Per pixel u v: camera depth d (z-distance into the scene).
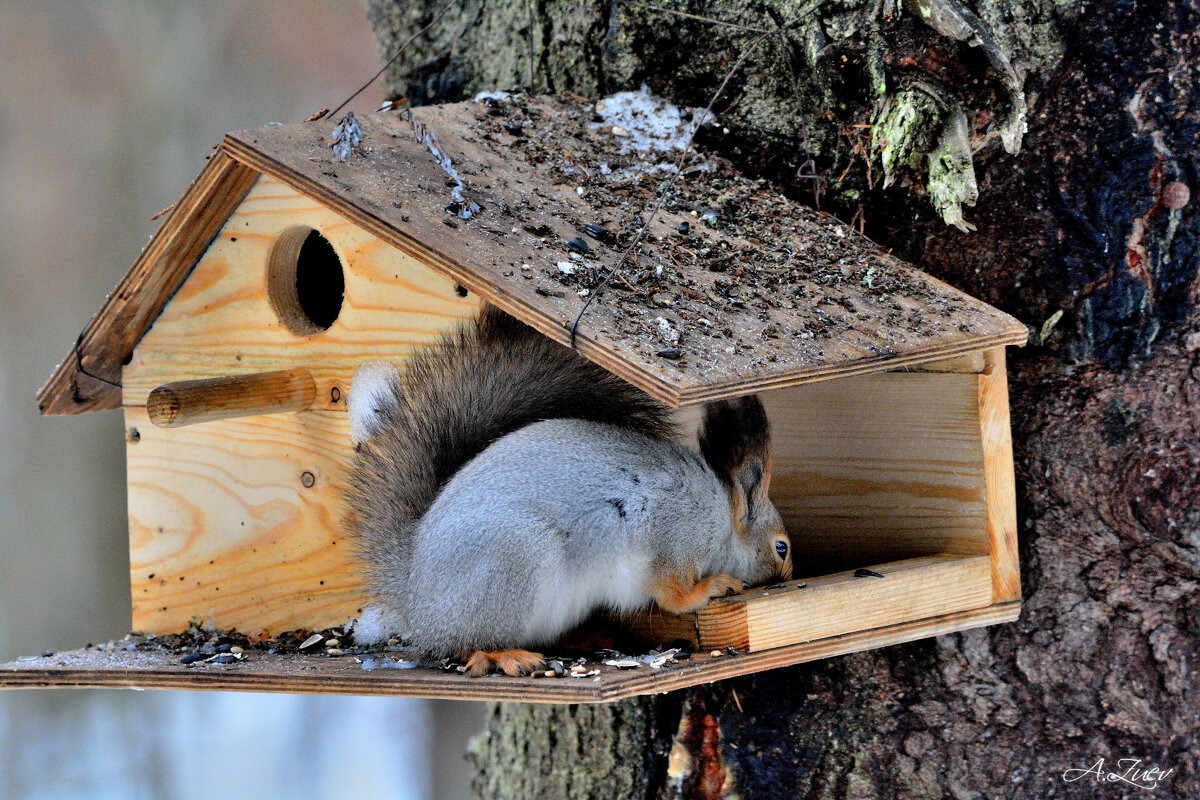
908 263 7.22
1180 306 6.83
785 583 6.46
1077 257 6.92
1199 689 7.04
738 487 6.84
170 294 7.39
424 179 6.68
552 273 5.97
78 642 15.82
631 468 6.35
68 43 16.17
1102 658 7.08
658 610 6.43
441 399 6.53
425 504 6.45
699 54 8.00
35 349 16.11
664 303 5.93
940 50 6.84
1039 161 6.96
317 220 6.79
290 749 15.80
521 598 5.99
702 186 7.50
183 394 6.42
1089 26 6.84
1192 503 6.84
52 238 16.11
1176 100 6.81
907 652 7.29
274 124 7.04
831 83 7.32
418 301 6.54
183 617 7.61
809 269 6.73
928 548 6.89
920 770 7.25
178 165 16.25
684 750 7.56
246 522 7.36
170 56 16.41
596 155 7.63
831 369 5.62
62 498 16.20
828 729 7.37
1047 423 7.04
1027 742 7.16
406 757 15.88
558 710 8.54
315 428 7.00
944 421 6.78
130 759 15.33
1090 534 7.01
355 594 7.02
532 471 6.20
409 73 9.63
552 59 8.62
